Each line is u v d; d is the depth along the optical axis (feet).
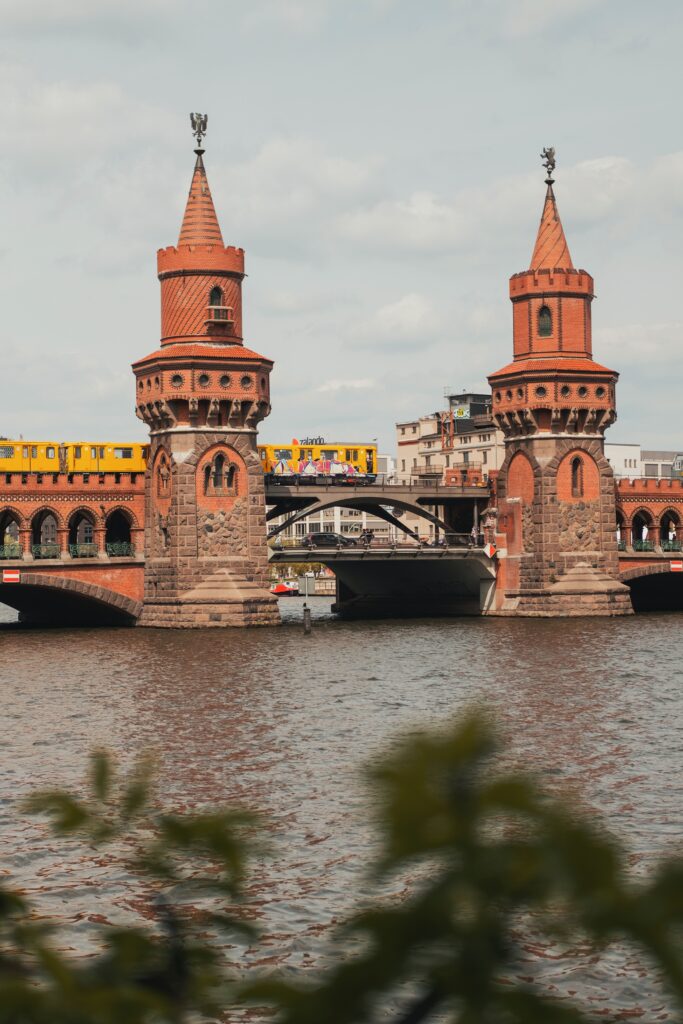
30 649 584.40
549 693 407.03
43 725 347.56
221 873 29.73
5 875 192.44
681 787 251.60
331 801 242.78
